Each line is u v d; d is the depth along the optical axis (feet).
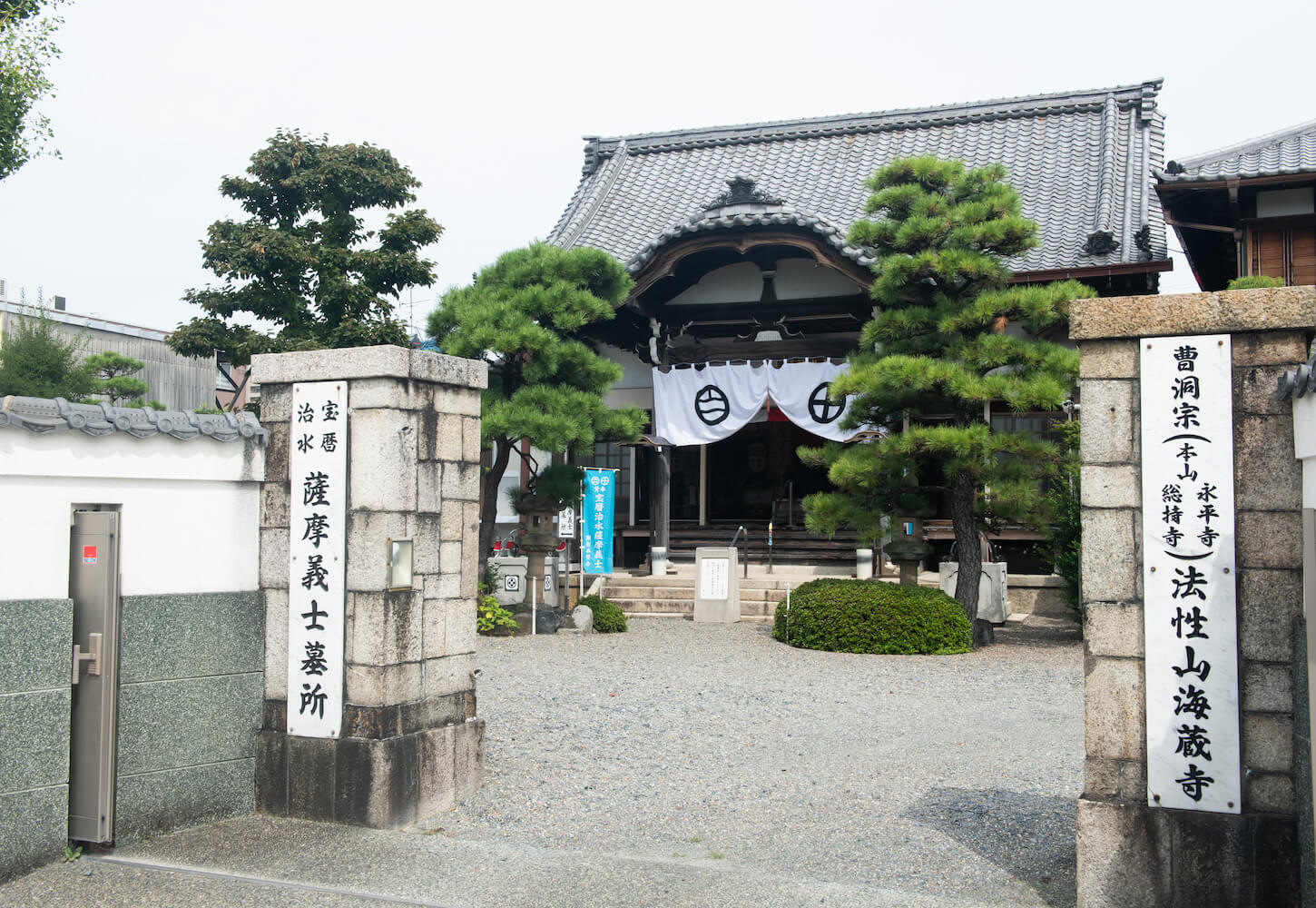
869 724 30.78
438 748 22.30
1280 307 16.19
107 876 18.20
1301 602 15.92
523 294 49.14
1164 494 16.66
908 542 50.49
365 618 21.12
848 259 56.54
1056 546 51.65
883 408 47.73
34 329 77.92
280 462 22.21
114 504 19.84
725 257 62.59
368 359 21.21
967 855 19.38
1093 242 59.16
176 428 20.47
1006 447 44.65
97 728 19.06
